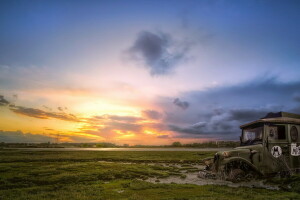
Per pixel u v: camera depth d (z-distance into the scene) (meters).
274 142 9.47
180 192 7.25
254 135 10.02
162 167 14.94
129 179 10.32
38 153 35.50
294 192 6.95
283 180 8.23
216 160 9.39
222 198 6.08
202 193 6.99
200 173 10.57
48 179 9.88
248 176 8.91
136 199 6.23
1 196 6.89
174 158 24.92
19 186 8.78
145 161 21.45
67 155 30.00
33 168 14.36
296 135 9.95
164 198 6.33
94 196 6.70
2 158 23.78
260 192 6.96
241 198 6.16
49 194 7.01
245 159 8.84
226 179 8.91
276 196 6.32
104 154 33.28
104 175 11.04
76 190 7.62
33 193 7.49
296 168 9.52
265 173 9.06
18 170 13.31
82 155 30.16
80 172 11.98
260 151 9.22
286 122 9.72
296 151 9.74
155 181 9.80
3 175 11.25
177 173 12.45
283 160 9.39
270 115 10.52
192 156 28.25
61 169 13.59
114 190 7.79
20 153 35.28
